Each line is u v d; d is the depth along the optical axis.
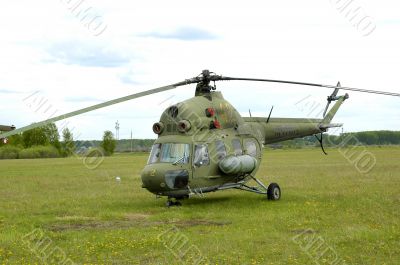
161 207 16.92
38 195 22.02
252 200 18.45
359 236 11.36
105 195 21.34
